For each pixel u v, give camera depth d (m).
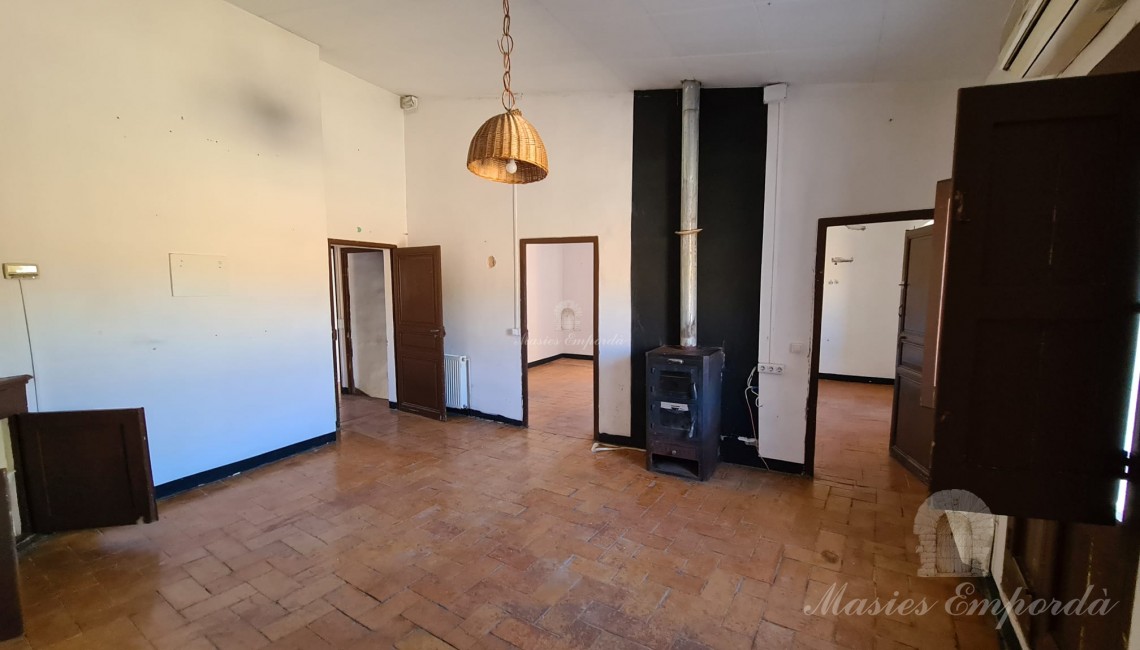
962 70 3.24
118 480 2.82
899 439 4.25
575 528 3.07
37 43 2.83
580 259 9.47
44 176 2.90
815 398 3.88
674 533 3.01
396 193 5.55
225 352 3.81
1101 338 1.35
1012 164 1.37
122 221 3.22
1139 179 1.29
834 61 3.31
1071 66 1.82
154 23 3.29
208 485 3.69
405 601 2.35
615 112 4.46
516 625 2.19
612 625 2.20
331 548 2.82
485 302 5.34
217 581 2.50
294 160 4.21
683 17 2.95
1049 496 1.42
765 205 3.95
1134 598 1.27
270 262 4.08
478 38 3.68
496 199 5.12
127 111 3.20
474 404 5.55
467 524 3.11
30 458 2.79
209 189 3.65
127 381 3.29
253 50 3.83
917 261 3.96
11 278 2.81
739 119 4.00
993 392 1.44
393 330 5.85
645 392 4.42
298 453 4.39
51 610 2.28
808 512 3.30
